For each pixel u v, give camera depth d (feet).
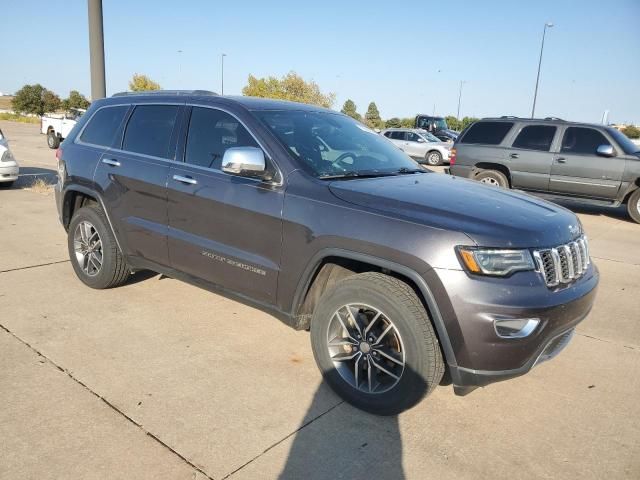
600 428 10.25
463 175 38.86
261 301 11.89
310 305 11.44
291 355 12.62
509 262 9.04
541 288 9.17
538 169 35.91
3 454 8.71
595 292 10.69
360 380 10.58
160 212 13.64
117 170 14.69
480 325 8.90
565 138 35.29
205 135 13.10
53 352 12.22
